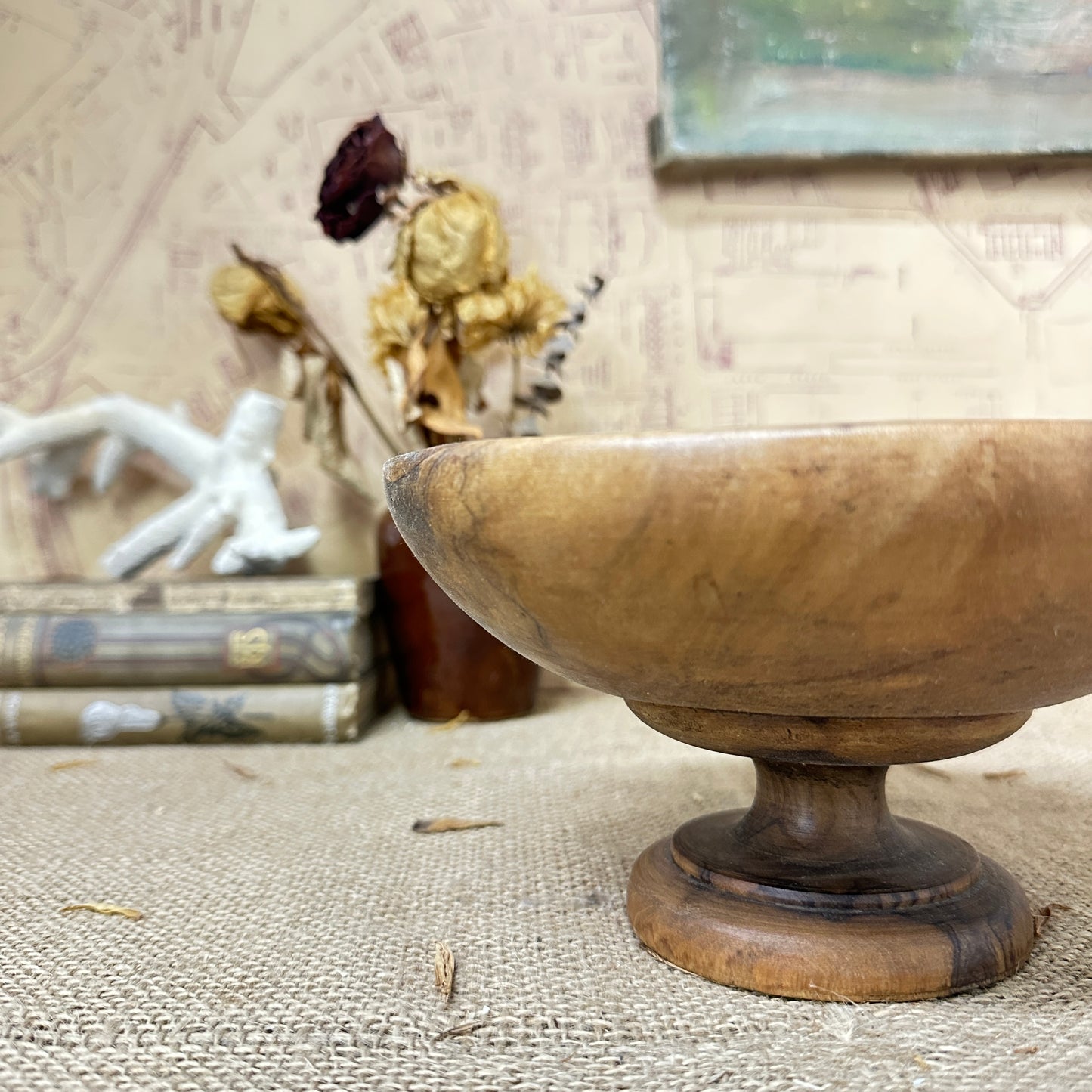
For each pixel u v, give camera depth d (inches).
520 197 45.9
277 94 46.4
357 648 37.1
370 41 46.3
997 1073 13.1
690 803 26.8
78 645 36.4
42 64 46.6
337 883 21.1
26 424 42.4
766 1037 14.3
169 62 46.5
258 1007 15.3
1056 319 44.9
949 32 43.3
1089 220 44.8
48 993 15.8
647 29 45.5
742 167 44.7
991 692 13.6
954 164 44.6
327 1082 13.2
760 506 12.0
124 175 46.5
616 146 45.7
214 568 40.4
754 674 13.6
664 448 12.3
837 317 45.3
